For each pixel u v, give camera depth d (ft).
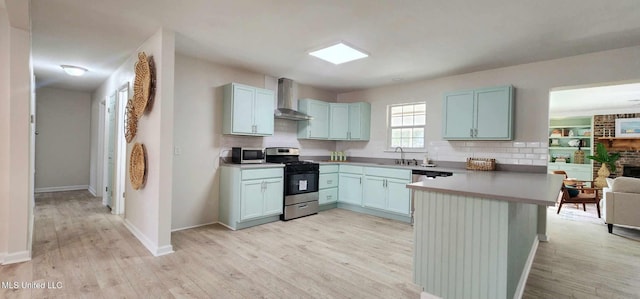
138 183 10.71
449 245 6.68
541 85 12.02
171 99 9.71
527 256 8.79
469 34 9.45
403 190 14.19
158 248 9.46
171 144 9.75
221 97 13.65
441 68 13.32
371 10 7.97
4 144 8.67
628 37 9.43
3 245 8.64
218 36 10.09
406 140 16.81
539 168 11.96
